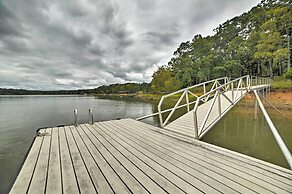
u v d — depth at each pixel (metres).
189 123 5.40
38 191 1.83
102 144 3.55
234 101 7.49
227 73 30.44
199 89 31.16
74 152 3.07
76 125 5.37
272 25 20.47
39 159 2.74
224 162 2.58
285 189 1.83
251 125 9.72
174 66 41.19
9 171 5.77
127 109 21.23
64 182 2.02
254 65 30.23
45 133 4.43
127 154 2.97
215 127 9.52
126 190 1.84
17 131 11.00
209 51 36.09
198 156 2.85
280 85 16.98
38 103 35.56
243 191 1.80
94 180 2.06
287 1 21.05
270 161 5.20
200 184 1.95
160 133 4.51
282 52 19.06
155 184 1.96
